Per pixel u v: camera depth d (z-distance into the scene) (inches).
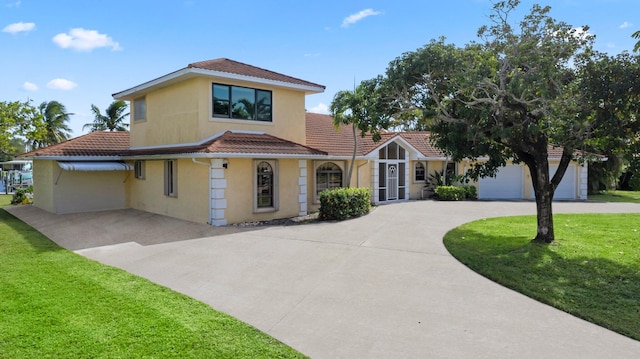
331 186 839.1
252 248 461.1
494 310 276.8
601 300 289.7
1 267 377.7
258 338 231.0
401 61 520.7
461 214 739.4
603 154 462.0
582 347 223.0
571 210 813.9
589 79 386.3
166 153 652.7
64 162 754.8
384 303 289.9
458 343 227.8
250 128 708.0
